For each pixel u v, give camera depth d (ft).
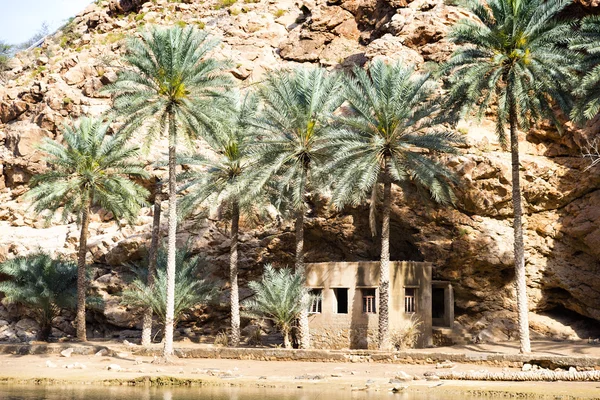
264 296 107.86
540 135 116.47
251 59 171.53
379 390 74.13
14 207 162.09
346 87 104.37
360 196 100.32
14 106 176.24
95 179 121.29
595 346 99.45
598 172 109.50
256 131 107.24
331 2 174.60
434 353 92.27
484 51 95.35
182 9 213.66
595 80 87.04
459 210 114.93
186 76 103.19
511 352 95.86
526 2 92.89
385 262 102.12
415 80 106.63
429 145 99.66
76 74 176.76
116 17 231.91
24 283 130.31
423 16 141.79
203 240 135.85
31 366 97.91
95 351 112.47
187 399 67.77
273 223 133.90
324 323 111.24
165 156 146.72
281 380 82.58
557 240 113.70
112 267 140.46
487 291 115.03
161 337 132.57
